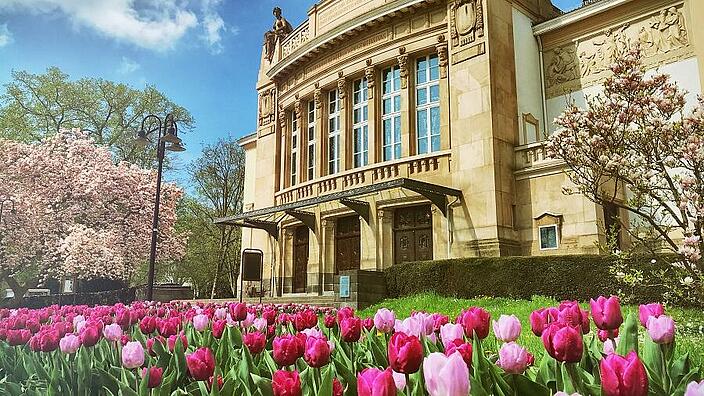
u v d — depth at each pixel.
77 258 22.91
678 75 18.97
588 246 17.67
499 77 20.72
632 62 11.30
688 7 18.98
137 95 39.09
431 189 19.81
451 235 20.36
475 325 3.08
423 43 23.14
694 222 9.84
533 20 23.31
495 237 19.00
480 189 19.80
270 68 29.95
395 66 24.64
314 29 28.16
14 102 36.41
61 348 3.77
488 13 20.97
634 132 10.52
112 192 27.34
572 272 14.72
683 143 10.07
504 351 2.40
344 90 25.98
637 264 13.30
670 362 2.97
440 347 3.53
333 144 26.91
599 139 10.73
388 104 24.66
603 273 14.15
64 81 37.41
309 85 27.91
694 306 11.94
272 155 30.11
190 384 3.56
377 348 3.44
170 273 43.38
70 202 26.31
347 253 24.80
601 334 3.43
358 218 24.62
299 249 27.61
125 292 24.66
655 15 19.91
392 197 22.58
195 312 6.53
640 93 11.09
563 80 22.17
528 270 15.55
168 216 29.75
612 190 17.70
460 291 16.69
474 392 2.23
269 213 25.06
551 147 11.48
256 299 23.73
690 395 1.77
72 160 27.02
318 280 25.03
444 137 22.08
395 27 24.11
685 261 10.04
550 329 2.44
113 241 24.97
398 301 16.58
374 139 24.28
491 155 19.70
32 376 3.87
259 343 3.47
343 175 24.88
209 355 2.91
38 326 5.22
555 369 2.80
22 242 24.36
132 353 3.39
